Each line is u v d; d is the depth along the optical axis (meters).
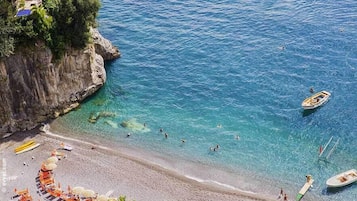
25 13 70.81
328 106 77.12
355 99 78.25
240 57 90.25
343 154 68.06
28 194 60.47
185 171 66.25
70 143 70.94
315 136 71.62
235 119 75.88
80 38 75.69
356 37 93.06
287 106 77.75
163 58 91.50
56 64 74.12
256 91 81.56
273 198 61.28
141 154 69.38
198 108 78.69
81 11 74.19
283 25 98.62
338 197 60.94
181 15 105.00
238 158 68.25
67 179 63.94
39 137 71.88
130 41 97.12
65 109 77.44
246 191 62.62
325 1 106.94
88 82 80.44
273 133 72.62
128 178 64.56
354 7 103.38
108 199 58.59
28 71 71.81
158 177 64.94
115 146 70.81
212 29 99.25
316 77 83.88
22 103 72.62
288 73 85.31
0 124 71.50
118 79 86.44
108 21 104.12
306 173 65.12
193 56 91.44
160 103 80.19
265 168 66.31
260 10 104.75
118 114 77.62
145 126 75.00
